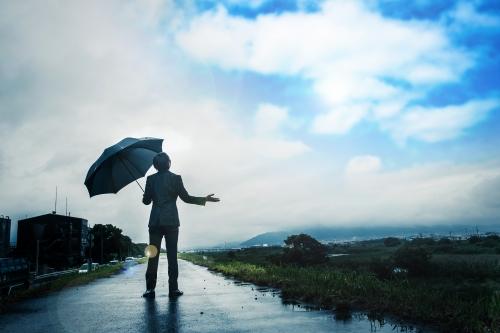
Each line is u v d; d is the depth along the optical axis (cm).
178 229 648
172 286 639
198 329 366
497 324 326
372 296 497
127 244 8569
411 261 1469
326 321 388
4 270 902
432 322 366
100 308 521
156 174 646
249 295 627
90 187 633
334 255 3784
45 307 558
